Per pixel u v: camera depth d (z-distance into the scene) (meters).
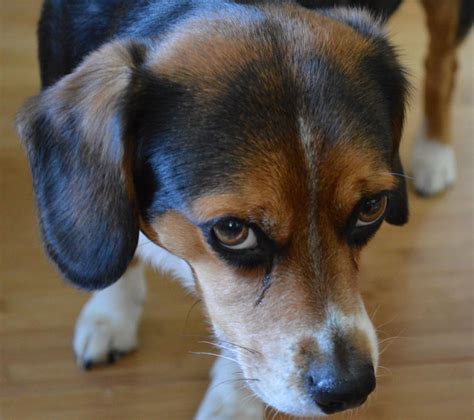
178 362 0.79
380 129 0.62
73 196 0.63
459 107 0.96
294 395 0.62
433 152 0.90
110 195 0.62
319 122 0.60
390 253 0.86
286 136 0.59
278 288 0.61
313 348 0.61
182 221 0.62
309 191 0.60
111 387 0.78
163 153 0.61
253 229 0.60
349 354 0.61
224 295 0.63
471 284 0.84
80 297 0.82
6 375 0.78
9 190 0.87
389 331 0.81
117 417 0.76
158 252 0.71
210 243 0.61
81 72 0.63
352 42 0.63
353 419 0.77
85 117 0.62
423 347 0.81
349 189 0.60
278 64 0.60
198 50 0.61
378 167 0.61
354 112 0.60
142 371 0.79
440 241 0.87
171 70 0.61
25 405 0.77
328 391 0.61
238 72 0.60
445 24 0.86
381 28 0.66
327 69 0.60
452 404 0.78
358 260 0.64
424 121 0.91
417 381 0.79
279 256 0.61
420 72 0.97
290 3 0.65
